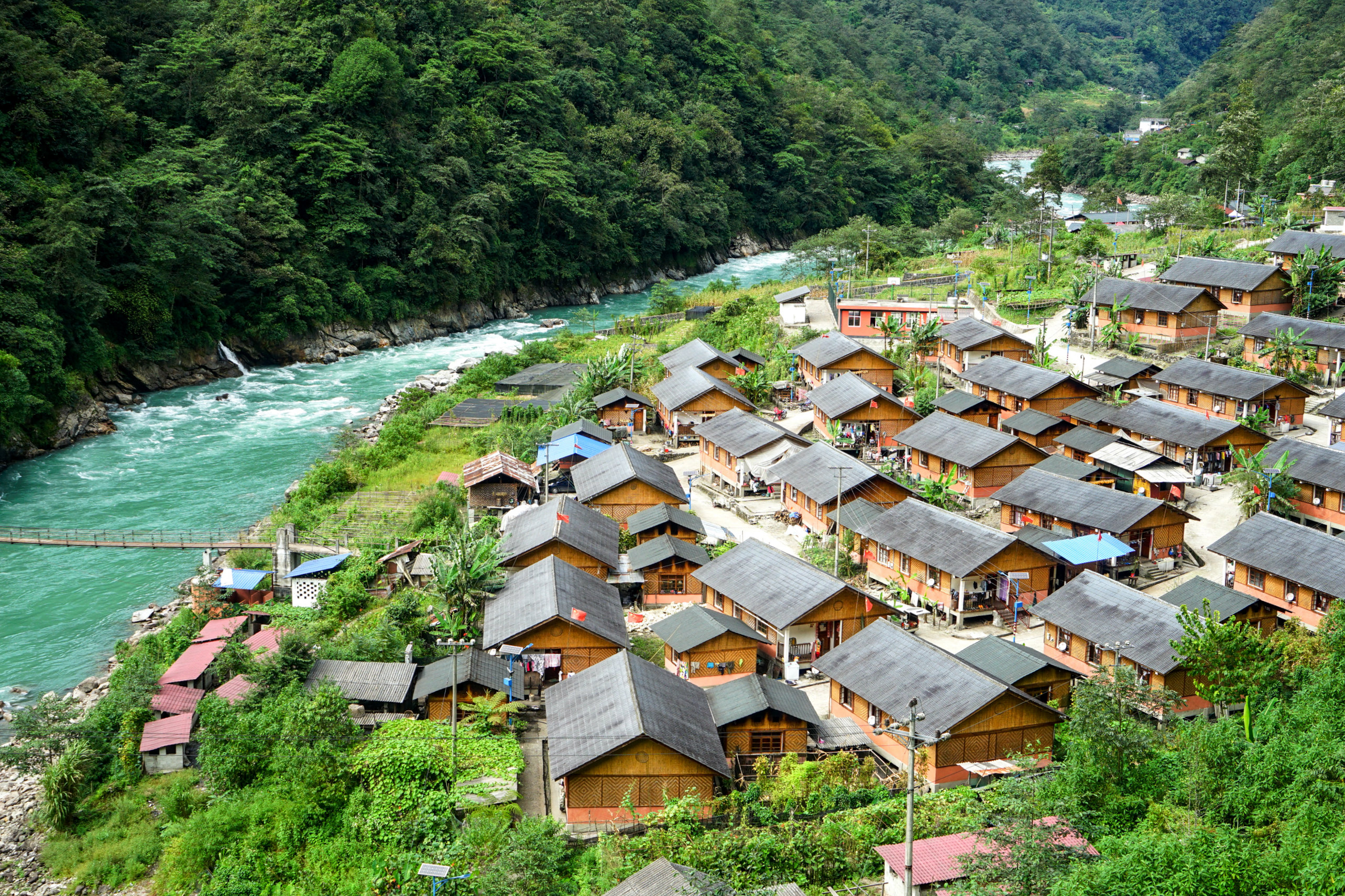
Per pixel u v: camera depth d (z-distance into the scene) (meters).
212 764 45.72
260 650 53.16
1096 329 100.19
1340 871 28.84
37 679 56.44
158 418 103.44
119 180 113.31
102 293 103.62
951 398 81.00
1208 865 30.02
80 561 70.62
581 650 50.34
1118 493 60.44
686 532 64.75
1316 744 35.84
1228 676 42.06
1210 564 60.19
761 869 35.38
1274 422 74.62
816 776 40.34
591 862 37.38
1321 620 49.06
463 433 92.50
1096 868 30.81
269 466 89.00
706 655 50.47
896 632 47.19
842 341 94.19
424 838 39.94
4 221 99.38
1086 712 38.62
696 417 86.94
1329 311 94.19
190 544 70.38
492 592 55.91
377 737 45.19
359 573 62.78
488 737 45.12
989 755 41.47
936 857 33.34
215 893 39.44
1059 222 158.12
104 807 46.12
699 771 40.25
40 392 94.56
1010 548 54.69
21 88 107.75
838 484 64.38
